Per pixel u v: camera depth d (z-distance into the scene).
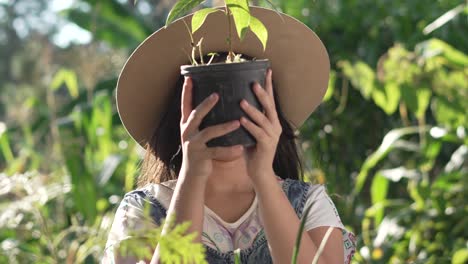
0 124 4.68
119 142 5.10
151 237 1.42
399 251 3.78
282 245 1.88
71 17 5.88
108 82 5.22
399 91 3.84
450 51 3.80
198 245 1.42
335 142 4.94
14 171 4.66
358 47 5.10
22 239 3.88
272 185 1.84
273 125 1.78
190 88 1.77
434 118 4.73
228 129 1.74
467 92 3.79
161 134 2.24
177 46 2.19
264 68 1.79
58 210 4.15
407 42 4.85
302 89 2.30
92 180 3.99
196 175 1.79
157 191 2.14
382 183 3.90
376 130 4.94
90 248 3.35
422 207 3.84
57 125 4.84
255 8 2.19
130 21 5.86
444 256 3.78
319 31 5.12
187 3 1.74
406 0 4.97
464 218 3.78
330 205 2.16
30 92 15.00
